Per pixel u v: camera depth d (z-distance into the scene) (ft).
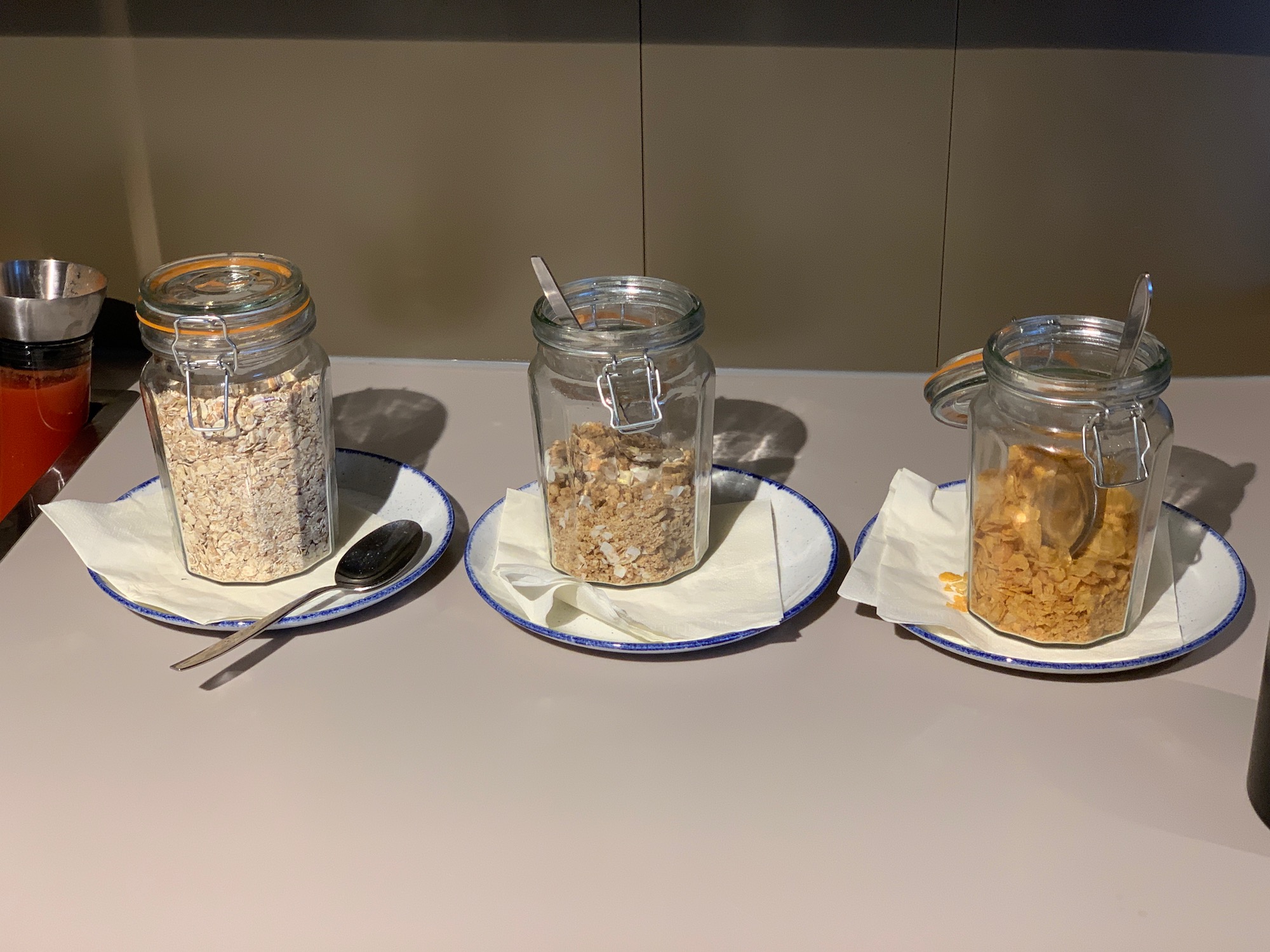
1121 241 3.45
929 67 3.21
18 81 3.30
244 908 1.61
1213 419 2.97
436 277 3.55
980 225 3.44
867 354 3.67
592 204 3.43
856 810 1.76
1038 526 1.96
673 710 1.99
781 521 2.55
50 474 2.89
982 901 1.59
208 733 1.96
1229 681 2.02
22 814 1.78
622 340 2.04
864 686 2.04
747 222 3.45
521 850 1.70
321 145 3.36
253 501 2.28
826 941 1.54
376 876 1.66
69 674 2.12
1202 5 3.08
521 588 2.16
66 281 3.25
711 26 3.17
